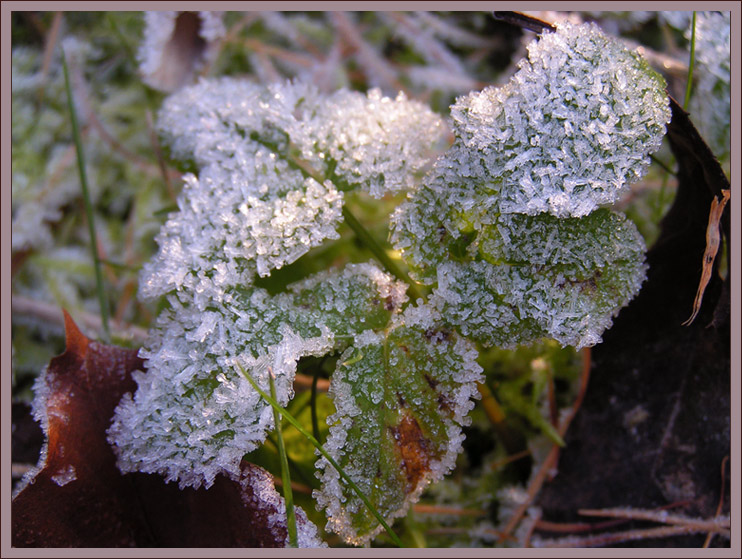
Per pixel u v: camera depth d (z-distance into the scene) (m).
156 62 0.24
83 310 0.23
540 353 0.22
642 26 0.24
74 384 0.19
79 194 0.24
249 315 0.18
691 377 0.20
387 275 0.19
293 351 0.18
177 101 0.20
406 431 0.18
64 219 0.24
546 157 0.18
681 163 0.19
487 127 0.18
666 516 0.20
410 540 0.21
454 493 0.21
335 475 0.18
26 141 0.24
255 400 0.18
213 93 0.20
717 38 0.22
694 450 0.20
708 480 0.20
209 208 0.19
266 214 0.19
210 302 0.18
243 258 0.19
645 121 0.18
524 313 0.18
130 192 0.25
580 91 0.18
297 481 0.20
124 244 0.24
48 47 0.25
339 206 0.19
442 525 0.21
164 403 0.18
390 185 0.19
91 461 0.19
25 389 0.22
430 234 0.18
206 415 0.18
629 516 0.20
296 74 0.25
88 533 0.19
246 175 0.19
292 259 0.19
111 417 0.19
